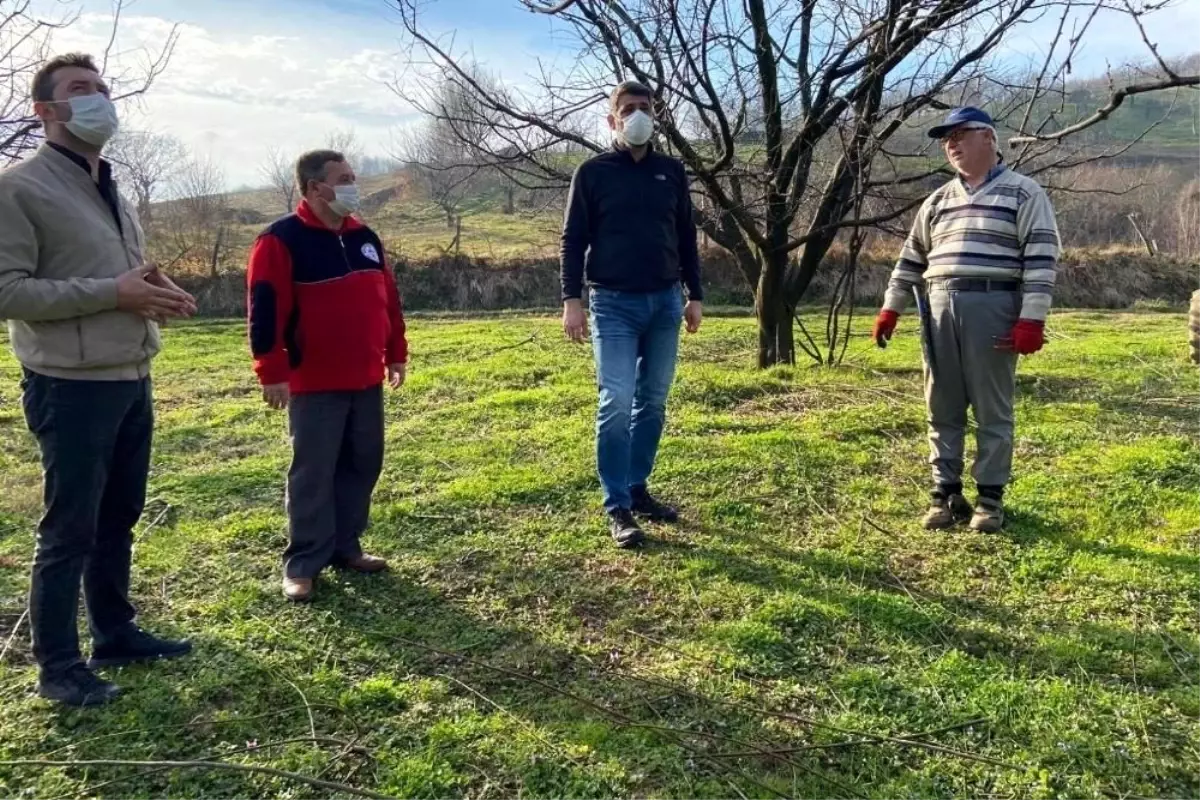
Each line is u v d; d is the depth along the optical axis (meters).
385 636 3.26
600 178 4.03
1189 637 3.11
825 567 3.82
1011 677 2.89
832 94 7.65
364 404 3.69
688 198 4.27
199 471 5.67
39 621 2.76
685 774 2.46
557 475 5.14
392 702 2.82
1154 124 6.23
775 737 2.62
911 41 6.55
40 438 2.67
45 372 2.60
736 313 18.53
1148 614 3.29
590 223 4.10
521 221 28.16
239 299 19.47
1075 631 3.18
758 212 8.92
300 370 3.50
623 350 4.09
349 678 2.98
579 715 2.75
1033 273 3.80
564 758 2.53
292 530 3.61
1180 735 2.57
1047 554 3.85
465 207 31.86
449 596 3.63
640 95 3.95
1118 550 3.88
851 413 6.50
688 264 4.38
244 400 8.38
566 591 3.64
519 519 4.51
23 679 2.95
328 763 2.52
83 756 2.55
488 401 7.45
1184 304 21.20
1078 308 21.30
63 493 2.68
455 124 8.29
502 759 2.53
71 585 2.77
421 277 20.55
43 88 2.57
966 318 3.99
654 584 3.69
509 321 16.55
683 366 9.02
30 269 2.53
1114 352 9.98
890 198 8.02
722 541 4.15
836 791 2.39
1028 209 3.86
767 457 5.36
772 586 3.64
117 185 2.84
